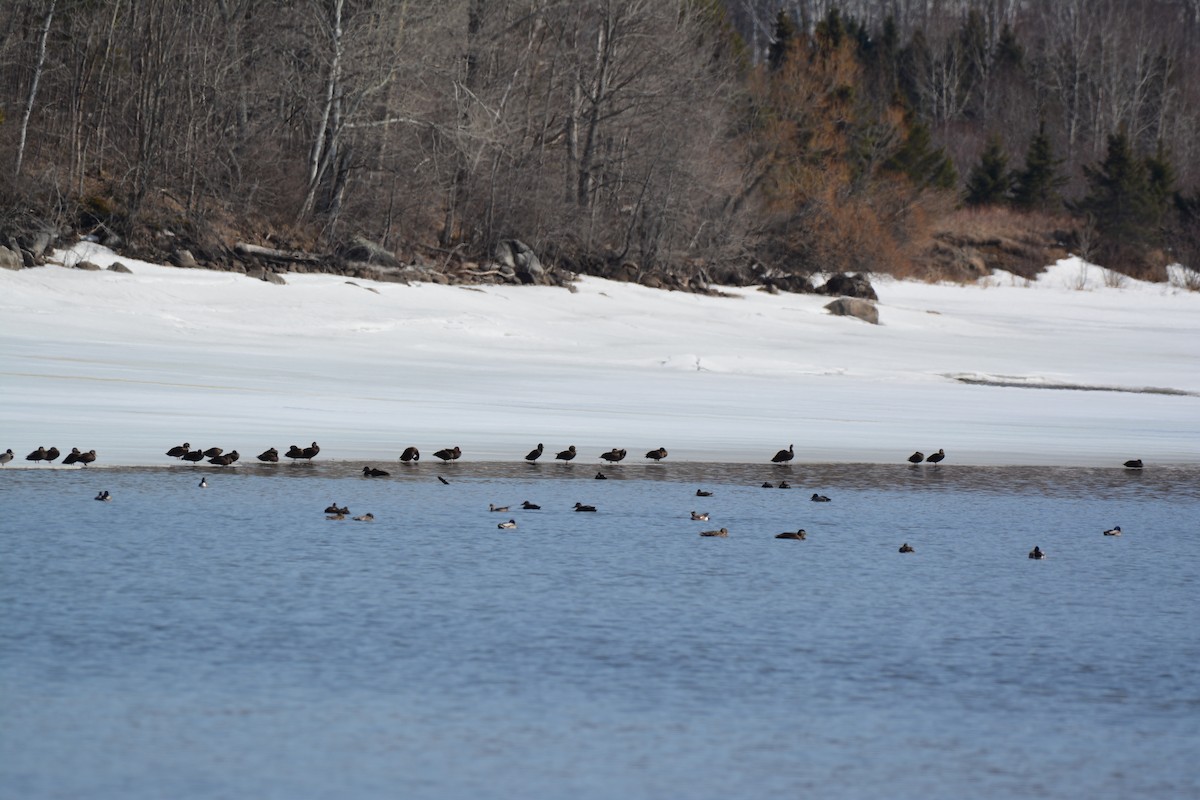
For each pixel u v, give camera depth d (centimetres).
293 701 2550
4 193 13012
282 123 15662
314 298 12356
